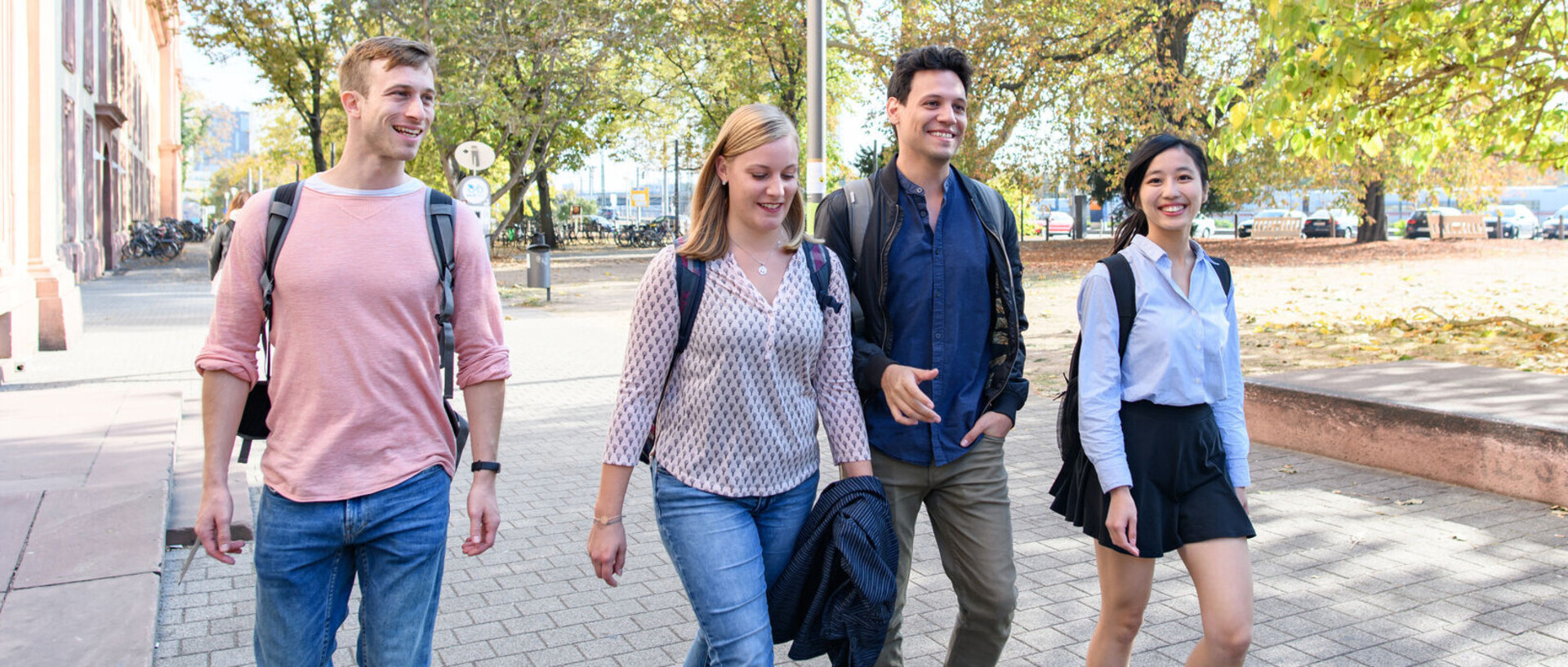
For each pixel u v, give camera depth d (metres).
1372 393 6.84
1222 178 28.23
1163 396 2.83
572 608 4.43
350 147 2.51
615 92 28.44
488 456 2.63
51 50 13.30
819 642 2.63
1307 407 7.00
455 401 5.47
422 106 2.49
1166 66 26.62
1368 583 4.58
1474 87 9.91
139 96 40.34
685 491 2.64
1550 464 5.66
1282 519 5.53
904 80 2.97
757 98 34.56
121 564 4.07
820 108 11.32
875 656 2.60
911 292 2.96
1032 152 28.06
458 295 2.60
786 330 2.64
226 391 2.44
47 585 3.86
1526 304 14.88
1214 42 25.98
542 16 26.83
